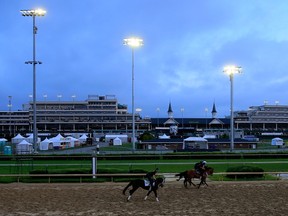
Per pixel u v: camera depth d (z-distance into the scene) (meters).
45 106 176.00
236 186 30.47
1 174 35.56
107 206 22.80
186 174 29.55
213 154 54.12
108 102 177.62
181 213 20.83
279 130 179.88
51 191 28.45
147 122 183.75
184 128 181.88
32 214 20.78
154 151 67.88
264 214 20.50
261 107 195.50
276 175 37.38
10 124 182.50
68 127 176.62
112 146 95.62
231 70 74.38
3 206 22.92
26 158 49.47
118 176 34.47
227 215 20.31
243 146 88.50
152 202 23.97
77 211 21.48
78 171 34.97
